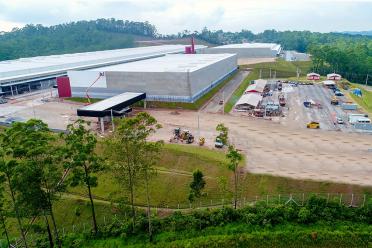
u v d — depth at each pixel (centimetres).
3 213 4944
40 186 4762
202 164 6869
